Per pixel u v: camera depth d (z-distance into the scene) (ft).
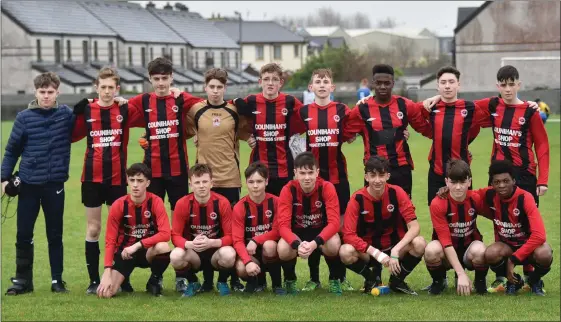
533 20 116.57
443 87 22.74
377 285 22.29
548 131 85.25
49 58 146.51
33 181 22.59
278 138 23.44
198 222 21.91
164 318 19.13
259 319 18.81
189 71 189.37
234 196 23.36
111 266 21.81
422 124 23.18
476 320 18.51
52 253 23.32
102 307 20.54
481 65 120.47
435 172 23.15
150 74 23.07
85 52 156.76
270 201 21.84
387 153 22.50
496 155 22.97
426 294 21.86
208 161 23.16
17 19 141.18
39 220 38.68
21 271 23.22
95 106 22.65
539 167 22.49
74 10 161.17
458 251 22.07
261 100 23.38
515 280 21.94
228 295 21.93
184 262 21.43
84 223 38.06
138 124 23.50
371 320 18.61
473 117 22.91
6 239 33.91
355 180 50.78
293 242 21.02
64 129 22.84
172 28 196.85
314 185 21.56
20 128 22.50
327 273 26.55
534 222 20.81
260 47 247.09
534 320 18.51
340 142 22.99
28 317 19.62
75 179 53.62
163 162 23.21
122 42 167.43
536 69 117.19
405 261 21.53
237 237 21.54
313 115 22.98
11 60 142.31
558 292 22.35
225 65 216.33
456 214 21.35
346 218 21.50
